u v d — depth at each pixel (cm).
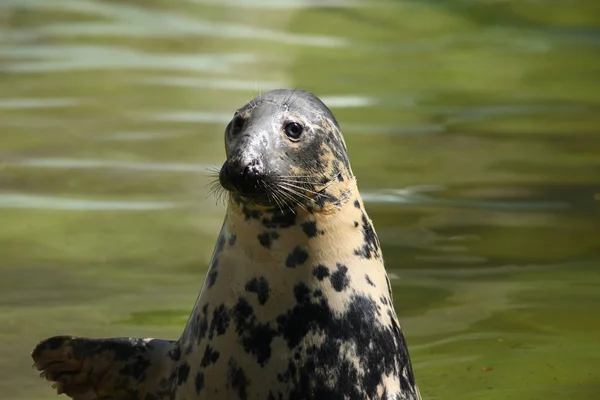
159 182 4319
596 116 5688
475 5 8500
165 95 5812
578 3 8694
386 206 4069
